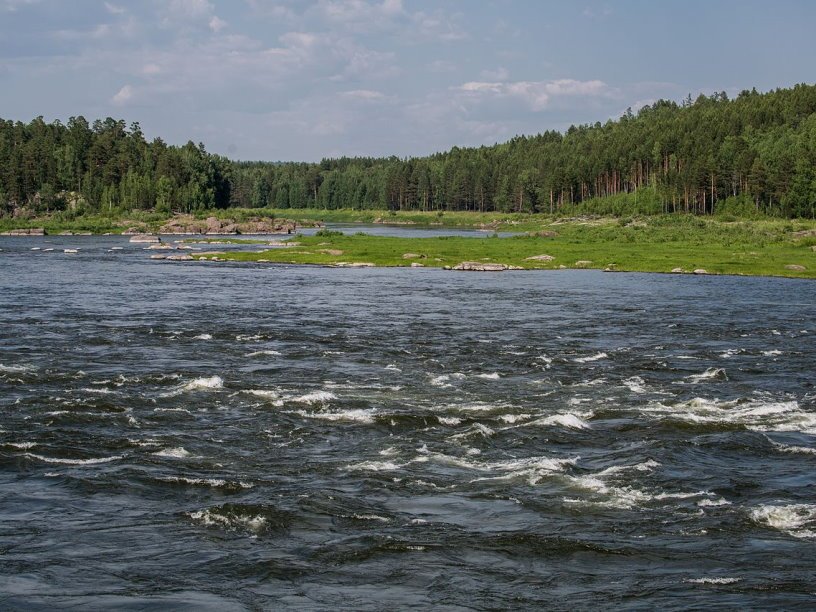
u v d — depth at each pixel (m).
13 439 31.30
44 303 73.19
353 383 41.62
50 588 19.72
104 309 69.56
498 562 21.28
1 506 24.86
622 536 22.83
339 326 61.22
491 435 32.38
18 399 37.09
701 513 24.45
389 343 53.72
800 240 147.88
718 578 20.34
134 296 79.88
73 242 182.00
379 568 20.91
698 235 162.12
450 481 27.12
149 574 20.53
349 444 31.23
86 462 28.91
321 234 176.88
